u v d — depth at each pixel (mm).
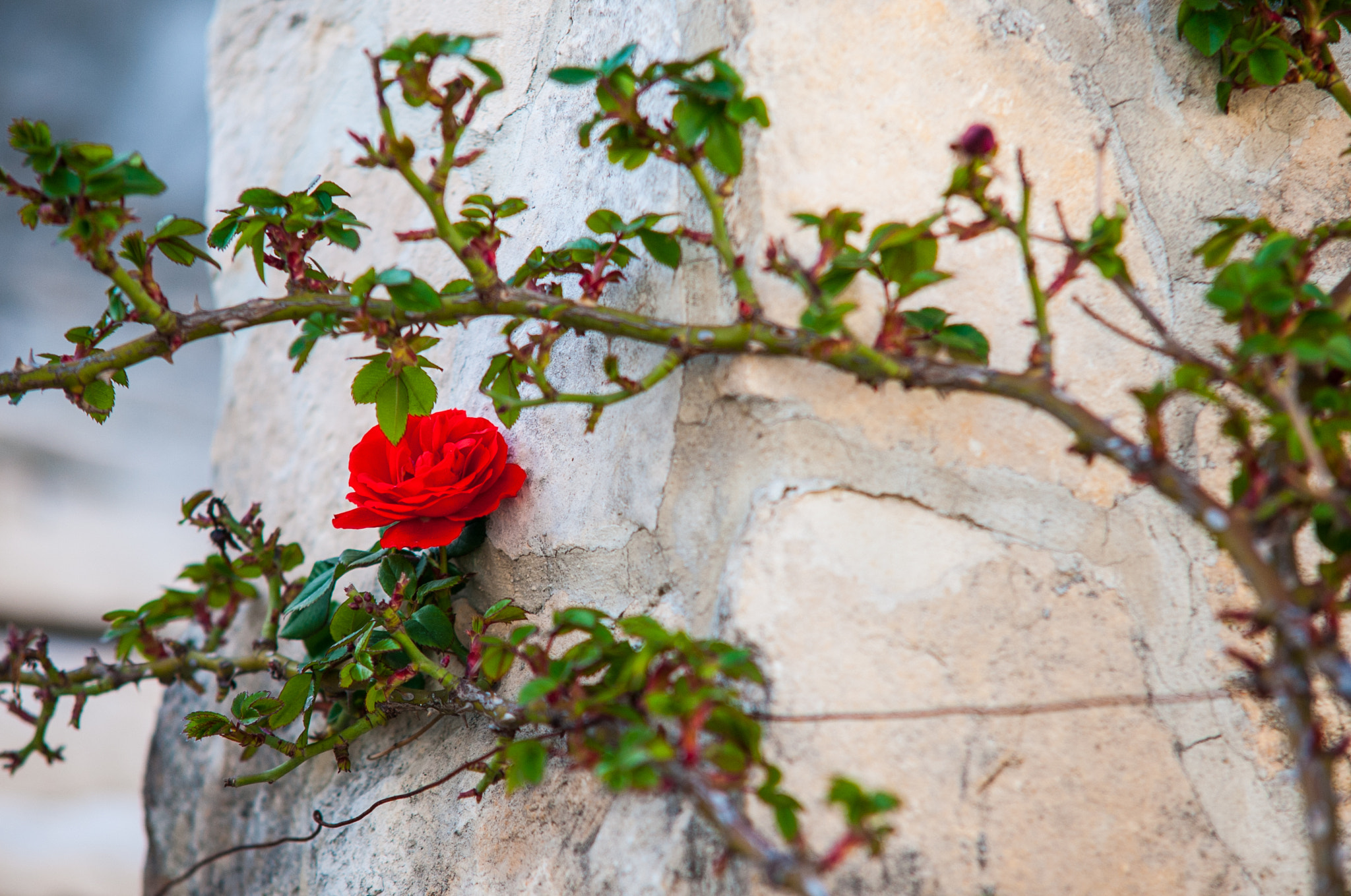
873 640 901
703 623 924
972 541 920
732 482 924
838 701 894
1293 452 860
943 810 893
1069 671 916
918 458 922
